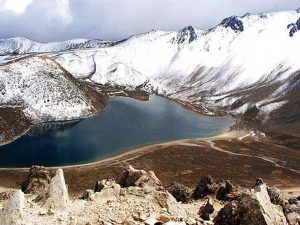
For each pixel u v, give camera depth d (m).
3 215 21.34
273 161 133.38
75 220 23.53
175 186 65.06
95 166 120.94
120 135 165.75
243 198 25.27
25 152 139.38
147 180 40.84
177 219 25.30
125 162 125.50
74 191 90.88
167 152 138.75
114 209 27.86
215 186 65.81
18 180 106.12
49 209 23.22
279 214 26.03
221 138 167.25
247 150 147.50
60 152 138.88
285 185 105.56
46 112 188.75
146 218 25.58
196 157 133.62
